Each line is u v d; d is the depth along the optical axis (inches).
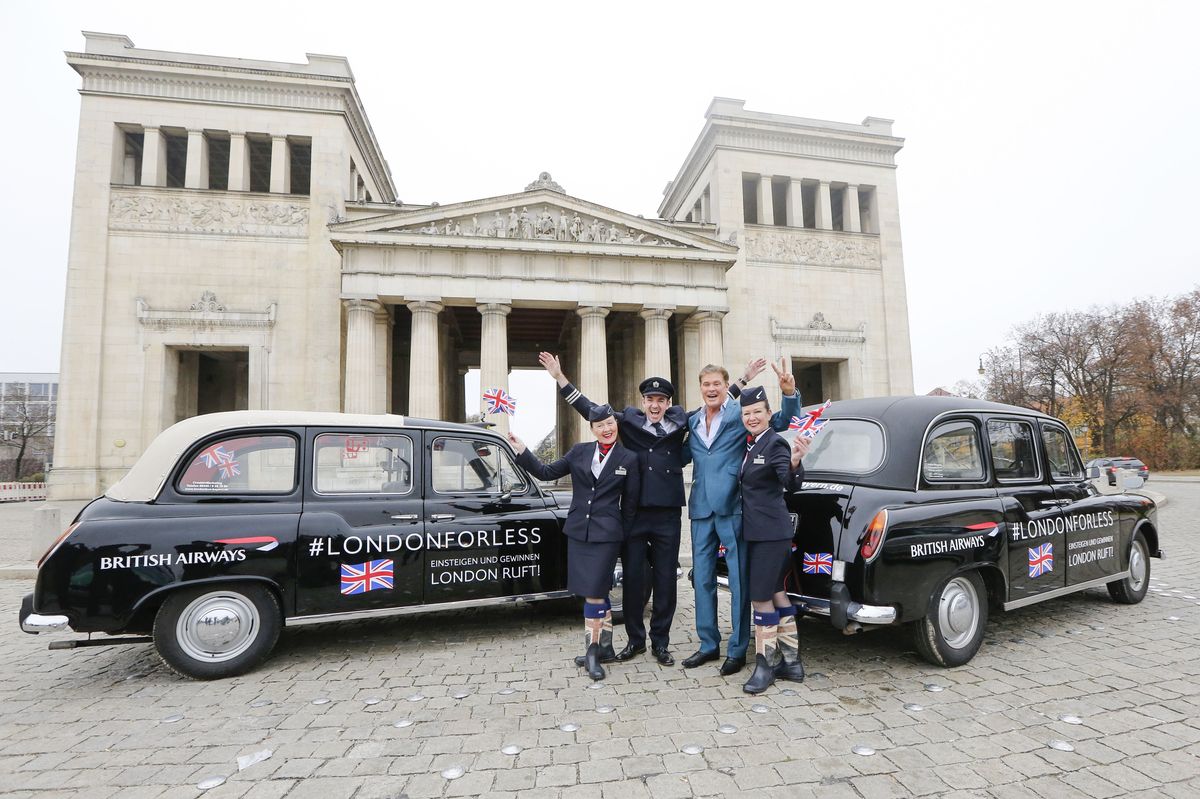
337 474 220.2
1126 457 1991.9
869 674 184.4
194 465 204.5
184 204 1189.7
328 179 1248.8
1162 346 1985.7
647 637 231.8
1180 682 174.2
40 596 180.4
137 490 199.3
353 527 214.2
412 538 221.6
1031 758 129.9
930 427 203.0
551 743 140.1
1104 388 2091.5
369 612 213.3
